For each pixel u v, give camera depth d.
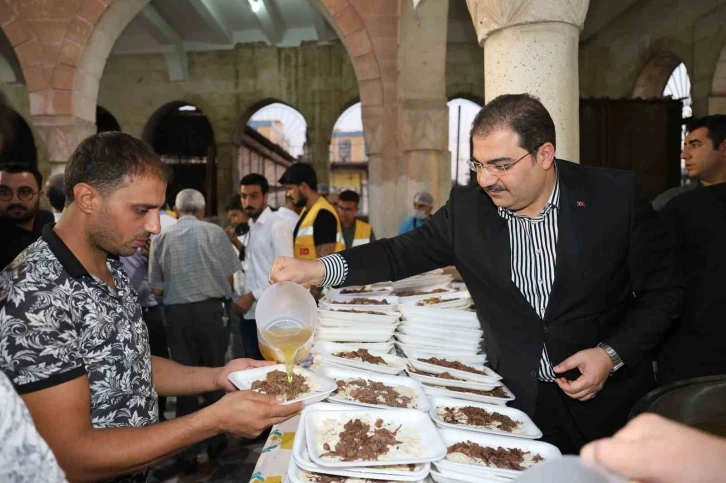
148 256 3.77
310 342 1.79
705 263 1.97
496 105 1.47
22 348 0.99
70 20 6.27
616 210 1.55
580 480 0.55
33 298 1.04
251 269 3.65
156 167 1.19
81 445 1.01
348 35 5.98
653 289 1.60
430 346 1.88
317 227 3.43
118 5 6.46
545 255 1.60
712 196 1.99
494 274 1.64
